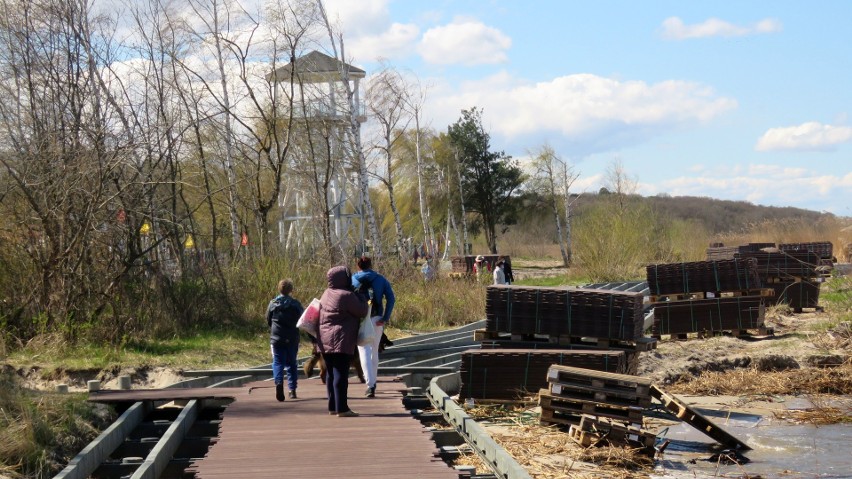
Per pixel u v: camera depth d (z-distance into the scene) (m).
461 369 14.65
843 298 26.88
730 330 21.69
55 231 18.52
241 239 26.05
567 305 15.77
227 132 28.42
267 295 22.30
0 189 18.58
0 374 12.88
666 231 48.03
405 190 60.69
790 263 26.73
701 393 16.59
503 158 69.81
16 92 19.34
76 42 19.94
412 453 9.19
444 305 26.55
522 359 14.54
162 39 25.44
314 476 8.24
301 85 32.12
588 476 10.49
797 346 20.03
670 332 22.03
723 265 21.92
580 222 43.16
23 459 9.47
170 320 20.16
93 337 18.34
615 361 14.38
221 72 29.92
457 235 65.19
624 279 38.91
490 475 9.33
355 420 10.96
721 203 130.12
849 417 14.13
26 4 19.58
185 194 28.61
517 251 78.75
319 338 11.34
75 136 18.89
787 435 13.12
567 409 12.38
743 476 10.81
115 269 19.22
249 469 8.52
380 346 12.84
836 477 10.79
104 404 12.52
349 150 38.00
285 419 11.07
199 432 12.49
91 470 9.70
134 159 20.14
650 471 11.02
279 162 28.09
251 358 18.59
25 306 18.28
